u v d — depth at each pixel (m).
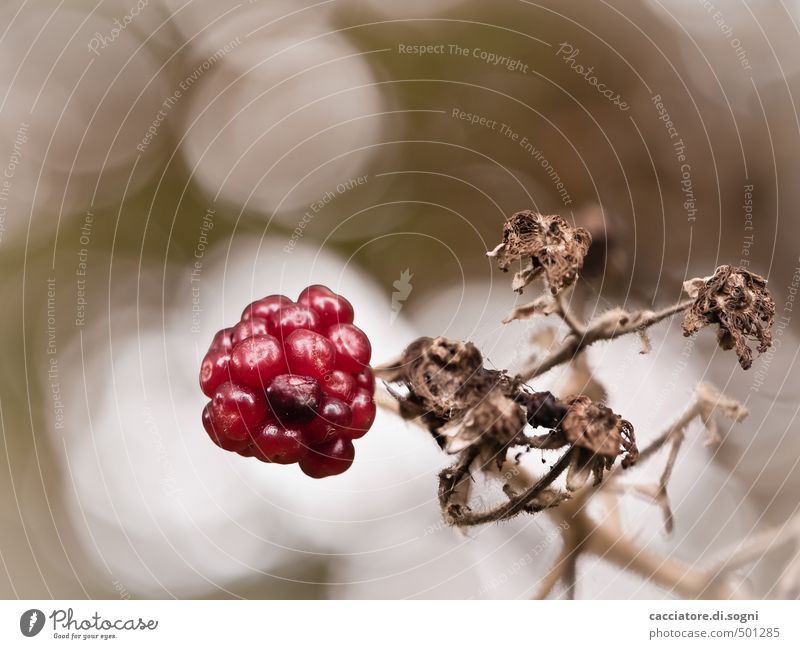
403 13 0.25
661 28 0.25
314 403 0.20
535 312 0.20
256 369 0.20
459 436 0.19
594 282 0.21
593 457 0.19
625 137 0.24
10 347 0.24
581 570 0.20
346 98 0.25
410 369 0.19
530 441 0.19
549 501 0.19
